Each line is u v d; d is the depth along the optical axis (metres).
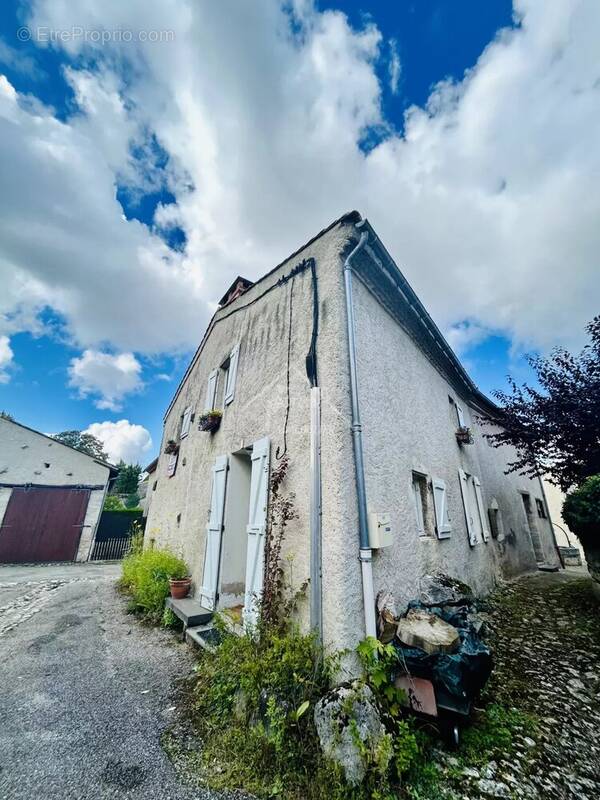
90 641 3.96
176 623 4.46
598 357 5.04
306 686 2.09
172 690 2.79
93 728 2.26
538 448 5.76
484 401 8.34
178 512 6.61
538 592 6.12
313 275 3.76
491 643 3.71
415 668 2.16
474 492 6.54
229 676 2.51
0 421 13.05
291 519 2.99
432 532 4.23
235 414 4.77
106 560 12.97
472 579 5.02
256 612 2.87
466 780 1.79
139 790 1.71
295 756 1.82
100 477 14.04
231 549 4.29
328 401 2.96
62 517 12.91
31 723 2.31
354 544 2.57
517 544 8.41
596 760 1.96
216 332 6.95
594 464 5.00
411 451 4.12
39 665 3.28
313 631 2.37
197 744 2.10
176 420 8.95
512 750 2.02
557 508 14.20
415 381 4.84
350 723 1.76
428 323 5.00
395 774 1.78
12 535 12.06
